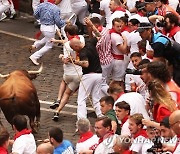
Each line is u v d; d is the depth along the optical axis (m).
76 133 15.14
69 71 15.46
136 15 16.81
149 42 13.91
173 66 13.24
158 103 11.12
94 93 15.24
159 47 13.11
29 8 23.77
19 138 12.51
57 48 20.27
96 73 15.13
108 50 15.96
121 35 15.88
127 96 12.35
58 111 15.73
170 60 13.24
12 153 11.92
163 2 16.67
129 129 11.33
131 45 15.79
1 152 11.61
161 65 11.57
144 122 10.74
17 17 23.28
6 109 14.20
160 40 13.13
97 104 15.22
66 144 12.13
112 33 15.85
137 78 13.98
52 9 18.80
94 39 15.24
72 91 15.72
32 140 12.62
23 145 12.43
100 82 15.19
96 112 15.27
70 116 16.03
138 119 11.06
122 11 17.81
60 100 16.11
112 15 17.78
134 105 12.14
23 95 14.16
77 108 15.61
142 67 12.50
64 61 15.36
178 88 11.59
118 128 12.36
